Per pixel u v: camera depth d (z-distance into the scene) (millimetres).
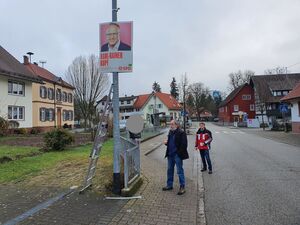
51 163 12008
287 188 8672
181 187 8023
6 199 7277
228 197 7828
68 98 55406
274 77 67750
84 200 7191
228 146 20844
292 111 35094
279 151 17625
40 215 6125
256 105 70188
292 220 6094
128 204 6934
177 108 89250
